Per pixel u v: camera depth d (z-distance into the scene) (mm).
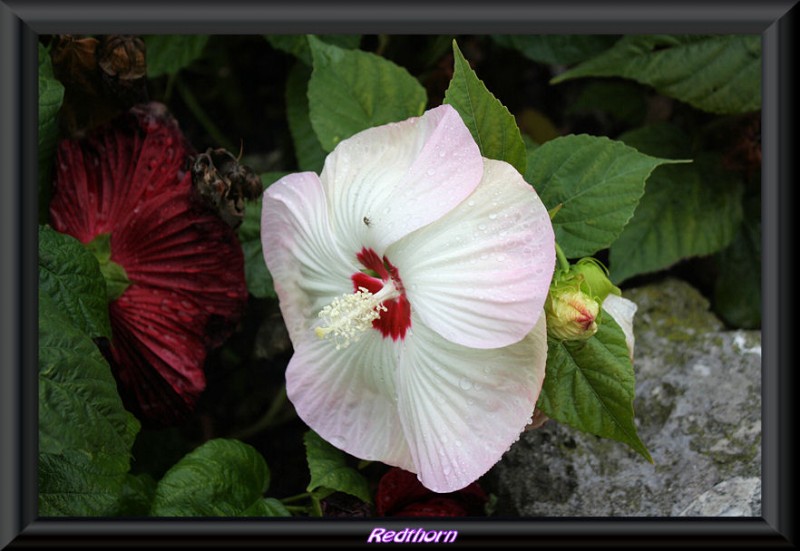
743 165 972
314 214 760
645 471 878
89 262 793
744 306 1000
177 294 854
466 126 730
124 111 887
